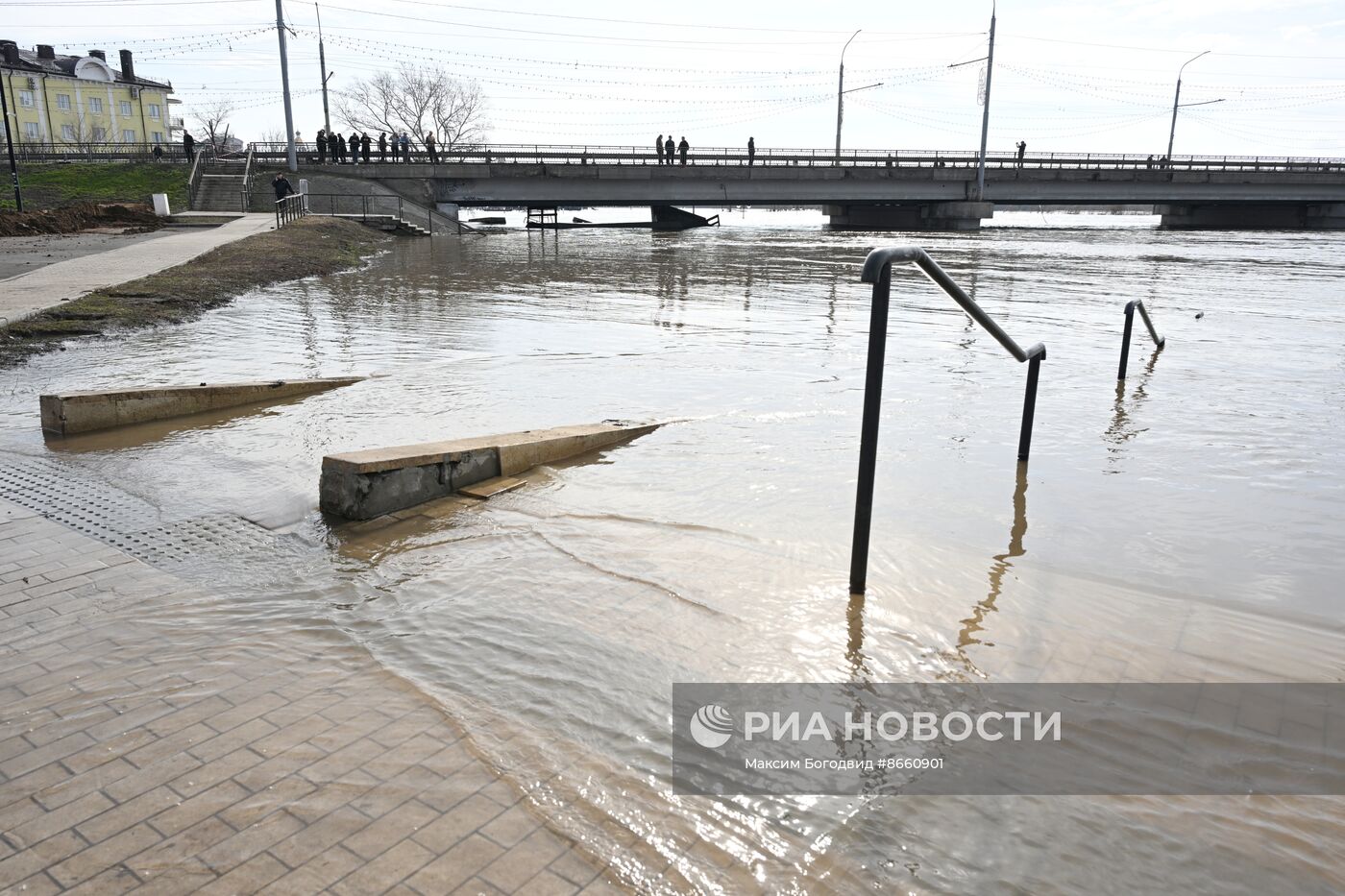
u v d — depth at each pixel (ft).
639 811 7.88
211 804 7.91
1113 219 341.21
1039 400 26.14
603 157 168.96
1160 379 29.40
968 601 12.53
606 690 9.93
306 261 73.26
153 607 12.06
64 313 40.34
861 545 12.38
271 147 181.47
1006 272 78.79
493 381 28.60
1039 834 7.70
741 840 7.54
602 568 13.47
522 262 88.63
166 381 28.14
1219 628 11.90
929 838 7.62
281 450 20.20
